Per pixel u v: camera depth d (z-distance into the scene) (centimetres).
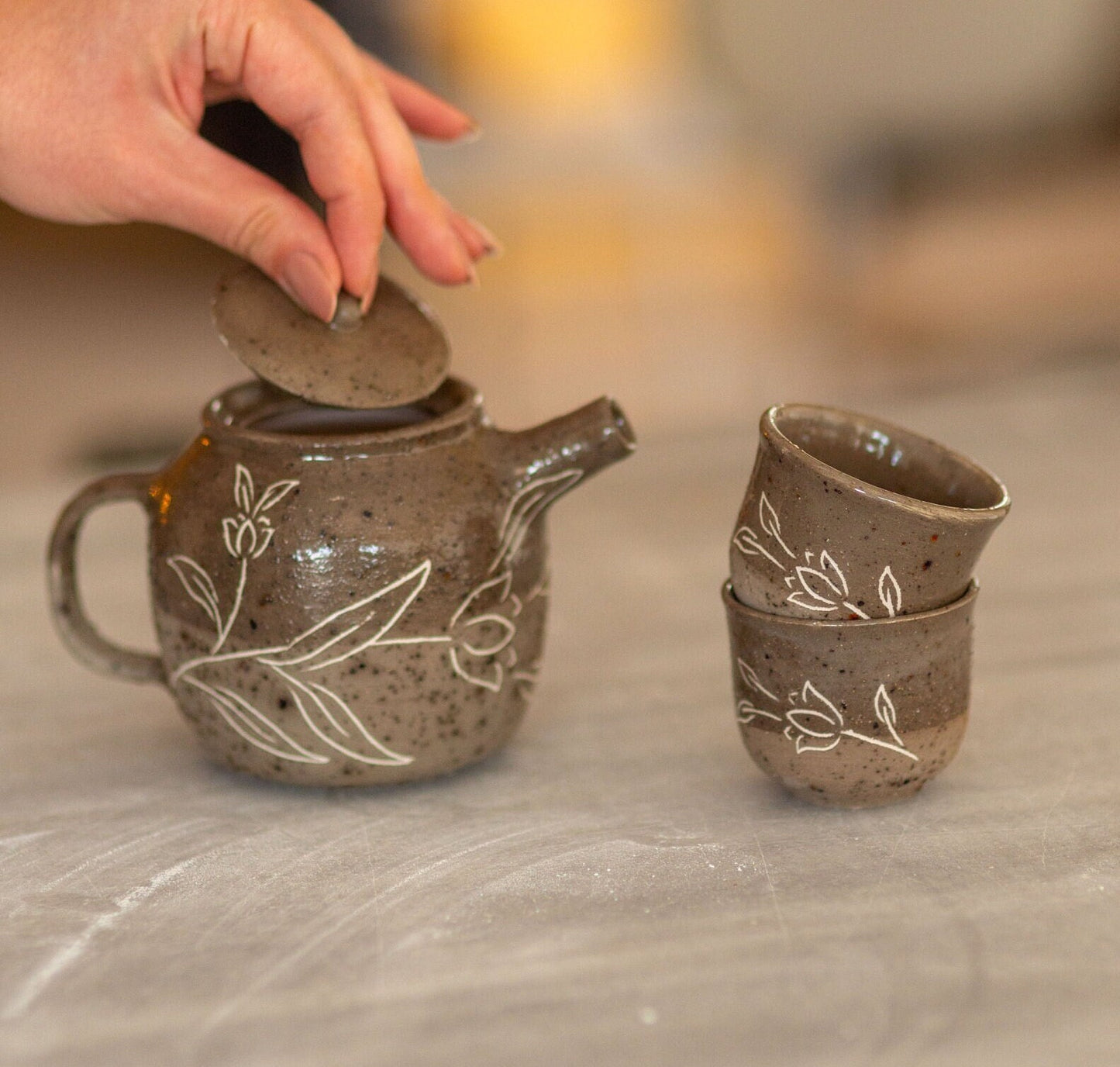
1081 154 150
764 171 169
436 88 163
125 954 50
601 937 50
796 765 54
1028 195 144
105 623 67
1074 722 59
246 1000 48
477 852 54
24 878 53
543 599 57
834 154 158
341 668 54
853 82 157
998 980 48
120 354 160
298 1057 46
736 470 80
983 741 58
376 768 55
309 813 56
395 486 54
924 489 54
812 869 52
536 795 56
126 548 73
